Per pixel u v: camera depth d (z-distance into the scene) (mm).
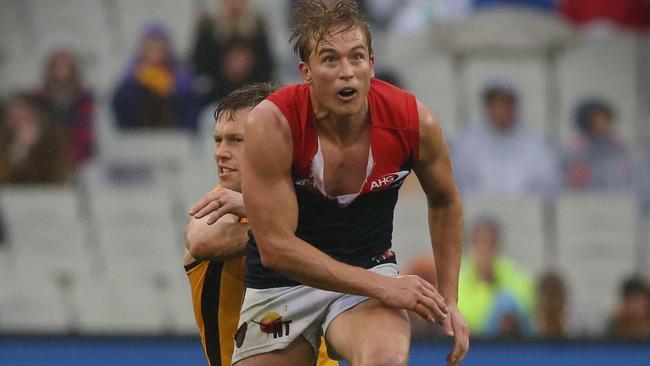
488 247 25578
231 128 11820
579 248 26406
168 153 27859
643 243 26438
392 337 10078
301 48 10023
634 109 28609
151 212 27344
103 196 27453
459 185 27266
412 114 10281
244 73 27906
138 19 29969
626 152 27828
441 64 29047
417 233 26359
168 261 26984
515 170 27406
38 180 27656
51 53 29500
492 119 27859
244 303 11680
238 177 11859
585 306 25422
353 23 9828
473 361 21094
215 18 27969
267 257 10195
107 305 26500
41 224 27359
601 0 29984
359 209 10594
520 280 25047
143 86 28078
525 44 28953
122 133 28109
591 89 28797
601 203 26766
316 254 10156
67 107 28375
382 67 28953
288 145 10047
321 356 12734
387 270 11000
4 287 26875
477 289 24719
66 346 21484
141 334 21438
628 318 24766
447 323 10680
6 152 27766
